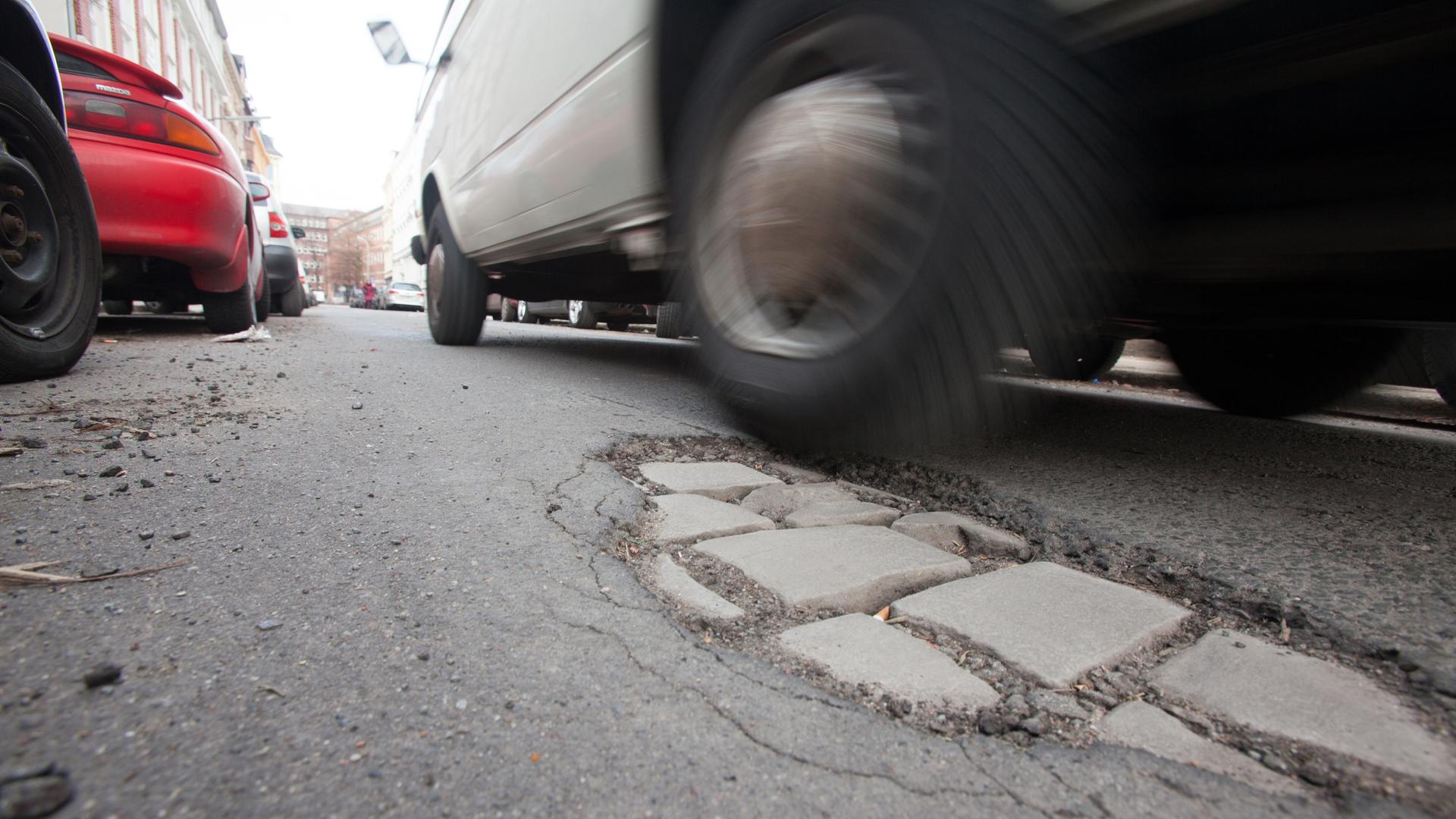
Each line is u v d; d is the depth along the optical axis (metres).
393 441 2.29
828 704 1.02
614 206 3.05
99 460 1.91
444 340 5.62
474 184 4.72
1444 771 0.91
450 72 5.45
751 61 2.29
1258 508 1.97
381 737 0.89
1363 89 1.58
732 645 1.18
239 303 5.51
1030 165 1.66
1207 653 1.20
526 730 0.92
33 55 2.77
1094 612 1.31
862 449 2.17
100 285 3.19
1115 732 0.99
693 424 2.82
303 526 1.55
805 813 0.81
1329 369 3.43
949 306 1.77
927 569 1.49
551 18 3.43
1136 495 2.07
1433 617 1.30
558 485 1.93
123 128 4.23
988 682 1.10
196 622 1.13
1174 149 1.86
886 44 1.86
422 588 1.30
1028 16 1.53
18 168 2.67
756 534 1.66
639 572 1.44
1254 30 1.47
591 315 10.80
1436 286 2.13
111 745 0.83
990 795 0.86
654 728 0.94
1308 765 0.92
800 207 2.16
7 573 1.22
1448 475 2.45
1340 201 1.82
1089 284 1.86
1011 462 2.43
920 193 1.79
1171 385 5.56
